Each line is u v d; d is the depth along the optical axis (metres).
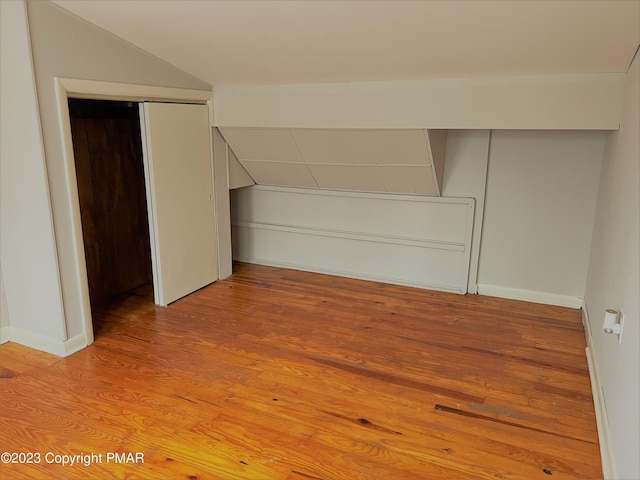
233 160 4.09
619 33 2.18
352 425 2.19
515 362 2.79
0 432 2.12
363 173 3.78
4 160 2.63
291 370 2.67
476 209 3.74
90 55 2.70
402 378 2.60
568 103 2.79
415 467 1.93
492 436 2.12
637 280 1.70
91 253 3.54
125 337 3.04
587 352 2.87
